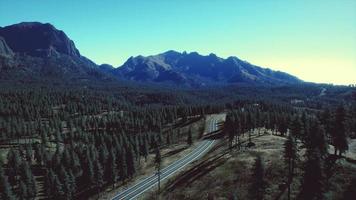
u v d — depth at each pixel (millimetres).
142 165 119875
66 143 161750
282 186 62344
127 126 188750
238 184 70750
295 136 92562
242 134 138250
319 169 49531
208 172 84062
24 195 90250
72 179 93688
